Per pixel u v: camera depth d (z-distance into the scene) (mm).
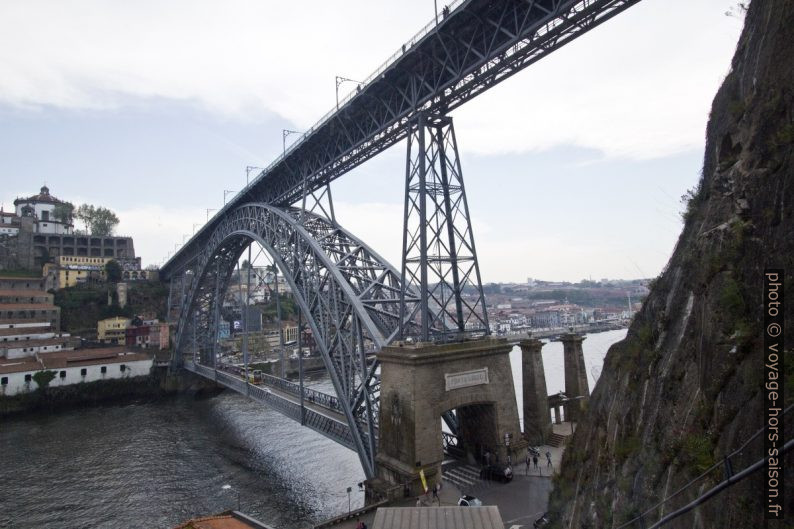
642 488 10609
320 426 42594
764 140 9539
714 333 9156
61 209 149500
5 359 89438
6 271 123250
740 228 9367
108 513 41406
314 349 130000
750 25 11578
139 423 72562
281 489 46219
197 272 84312
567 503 16484
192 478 49281
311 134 44438
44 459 55625
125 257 149375
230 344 130250
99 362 90312
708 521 7824
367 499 29688
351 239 45281
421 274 30484
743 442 7457
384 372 30641
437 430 28375
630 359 13859
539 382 36562
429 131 33438
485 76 29188
